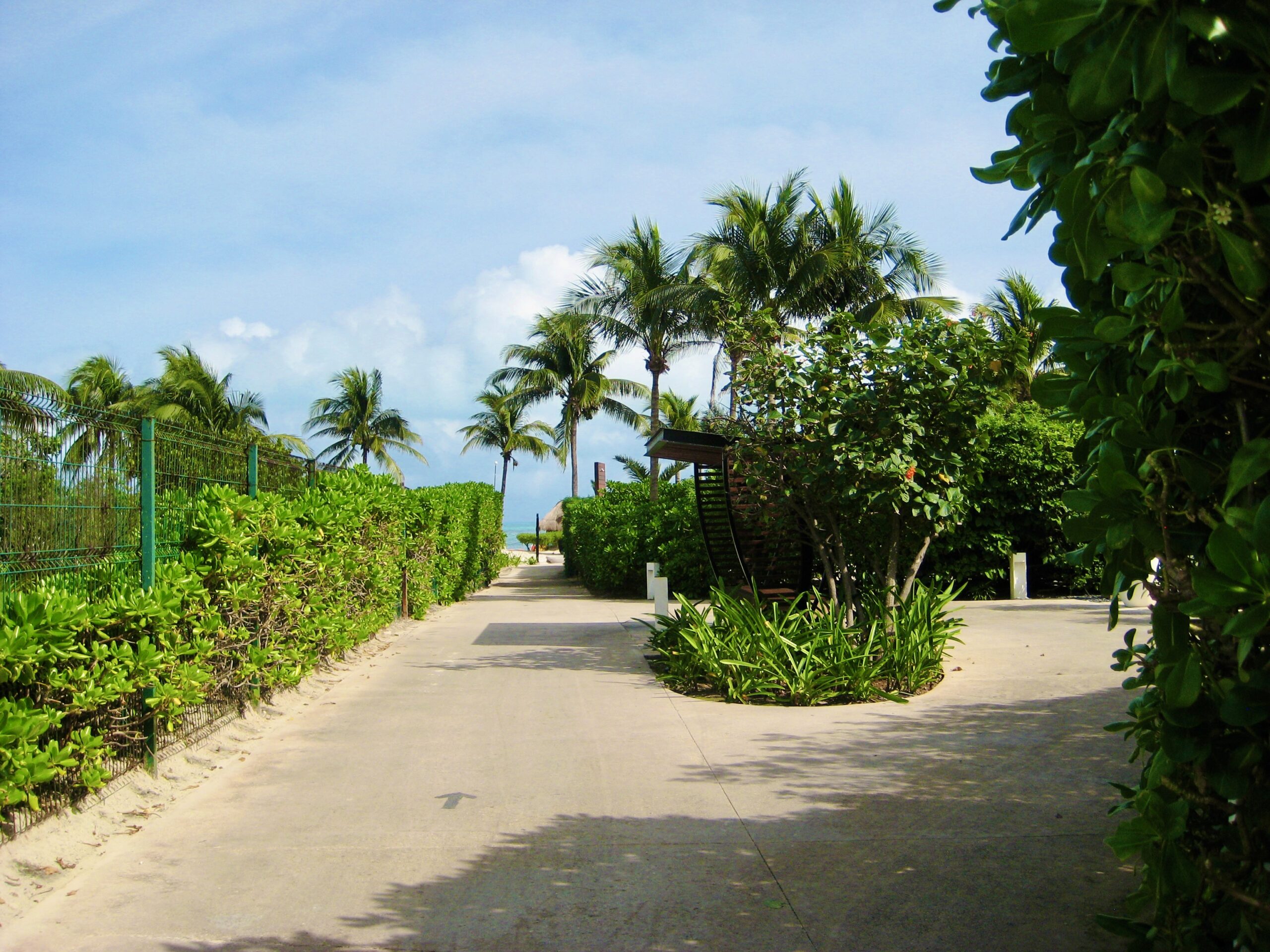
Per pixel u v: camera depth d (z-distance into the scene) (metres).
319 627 8.86
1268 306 1.82
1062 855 4.36
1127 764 5.76
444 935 3.64
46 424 4.81
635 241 28.22
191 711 6.48
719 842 4.60
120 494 5.57
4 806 4.27
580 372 42.84
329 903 3.94
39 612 4.18
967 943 3.51
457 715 7.61
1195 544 2.13
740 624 8.73
